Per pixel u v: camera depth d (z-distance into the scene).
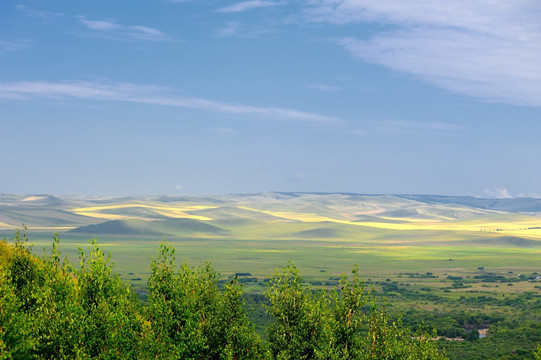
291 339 58.28
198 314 56.72
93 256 52.19
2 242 69.75
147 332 51.22
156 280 56.88
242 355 56.34
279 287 61.12
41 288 50.91
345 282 58.72
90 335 46.50
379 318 58.16
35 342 44.72
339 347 55.84
